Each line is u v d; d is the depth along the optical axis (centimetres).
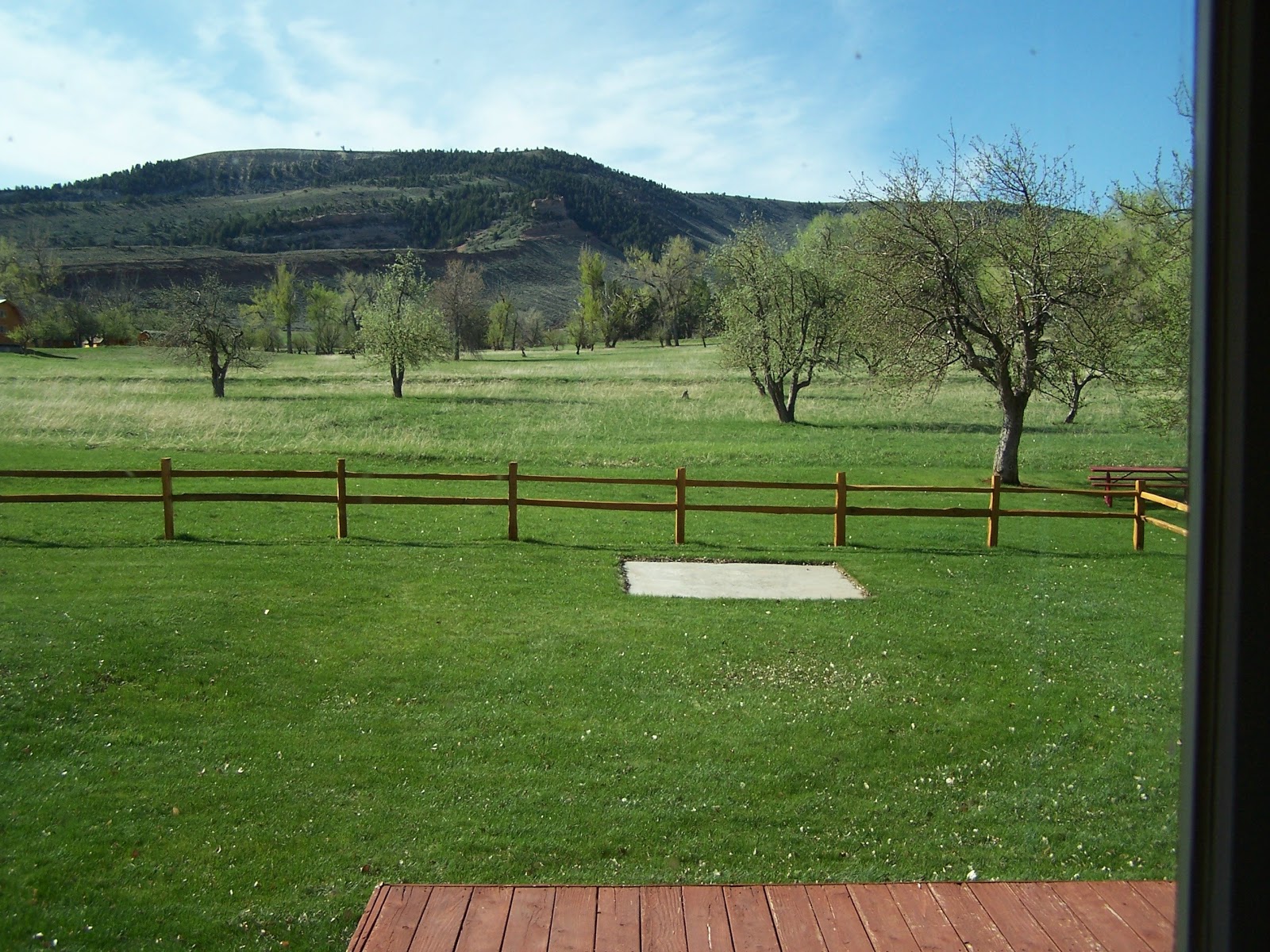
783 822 613
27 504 1809
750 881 539
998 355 2164
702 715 788
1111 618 1084
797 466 2523
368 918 478
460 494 2038
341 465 1470
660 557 1391
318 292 9838
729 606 1111
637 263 11181
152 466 2272
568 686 845
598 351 9688
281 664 875
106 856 554
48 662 831
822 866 557
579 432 3200
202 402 3862
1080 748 722
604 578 1234
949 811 627
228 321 4356
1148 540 1653
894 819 617
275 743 721
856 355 3481
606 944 455
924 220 2081
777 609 1100
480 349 10262
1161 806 626
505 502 1483
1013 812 623
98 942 473
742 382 5047
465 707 798
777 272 3566
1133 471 2111
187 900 515
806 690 843
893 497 2108
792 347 3500
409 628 993
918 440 3050
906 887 514
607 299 11231
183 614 993
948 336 2173
